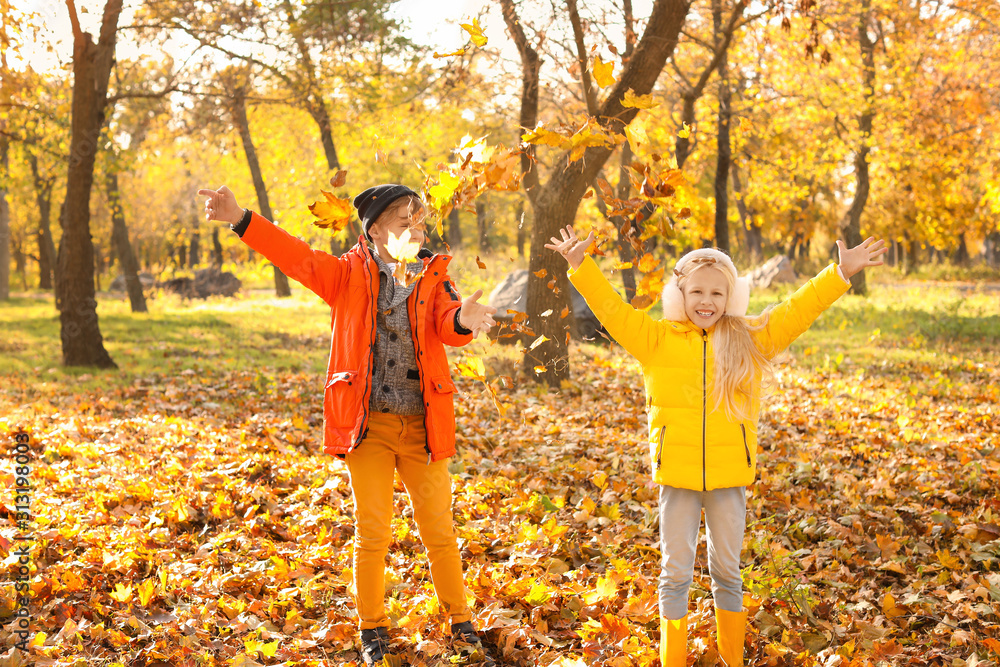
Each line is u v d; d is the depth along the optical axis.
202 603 2.95
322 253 2.62
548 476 4.71
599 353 10.23
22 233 42.84
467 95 8.40
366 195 2.71
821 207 27.94
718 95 12.88
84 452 4.95
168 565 3.27
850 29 14.17
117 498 4.03
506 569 3.30
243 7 8.78
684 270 2.57
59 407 6.84
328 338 14.18
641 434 5.86
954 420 6.53
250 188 25.62
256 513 4.05
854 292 19.98
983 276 29.20
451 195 2.42
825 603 3.11
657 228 2.61
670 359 2.55
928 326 12.96
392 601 2.95
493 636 2.78
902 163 21.02
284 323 16.94
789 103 17.64
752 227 31.92
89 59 9.00
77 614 2.80
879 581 3.44
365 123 10.38
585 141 2.45
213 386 8.41
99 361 10.03
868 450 5.47
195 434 5.69
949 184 24.19
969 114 19.11
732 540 2.53
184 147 18.48
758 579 3.17
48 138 11.37
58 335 14.38
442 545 2.67
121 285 32.78
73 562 3.13
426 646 2.62
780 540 3.77
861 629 2.91
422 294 2.62
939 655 2.79
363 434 2.52
